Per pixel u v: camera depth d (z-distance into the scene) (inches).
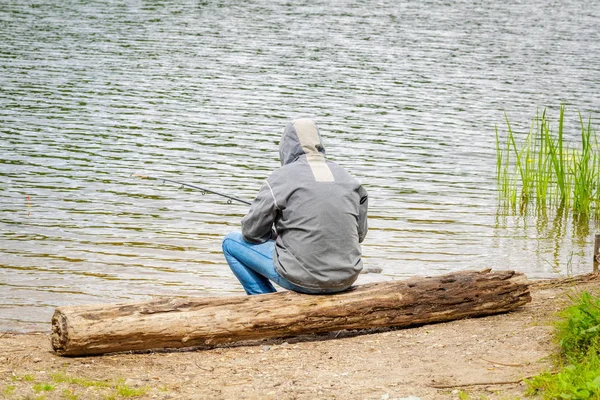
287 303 251.6
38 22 1290.6
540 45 1238.9
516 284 276.4
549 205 515.2
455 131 719.7
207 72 967.6
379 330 269.3
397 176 573.3
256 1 1686.8
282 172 254.8
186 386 213.9
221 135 683.4
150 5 1556.3
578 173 567.2
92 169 564.7
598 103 847.1
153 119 732.7
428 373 218.2
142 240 420.8
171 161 596.4
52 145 627.2
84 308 236.1
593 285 323.3
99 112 750.5
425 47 1197.1
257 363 235.5
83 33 1209.4
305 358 239.6
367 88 907.4
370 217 477.1
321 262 250.7
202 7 1562.5
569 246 433.1
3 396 199.0
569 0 1876.2
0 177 534.3
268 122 737.6
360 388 209.5
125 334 234.5
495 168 602.5
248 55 1089.4
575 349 215.3
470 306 271.1
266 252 263.6
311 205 250.1
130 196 503.5
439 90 904.3
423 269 390.9
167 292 349.7
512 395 197.3
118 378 219.1
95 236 424.5
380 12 1584.6
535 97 874.1
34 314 318.7
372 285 265.3
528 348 231.1
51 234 425.4
